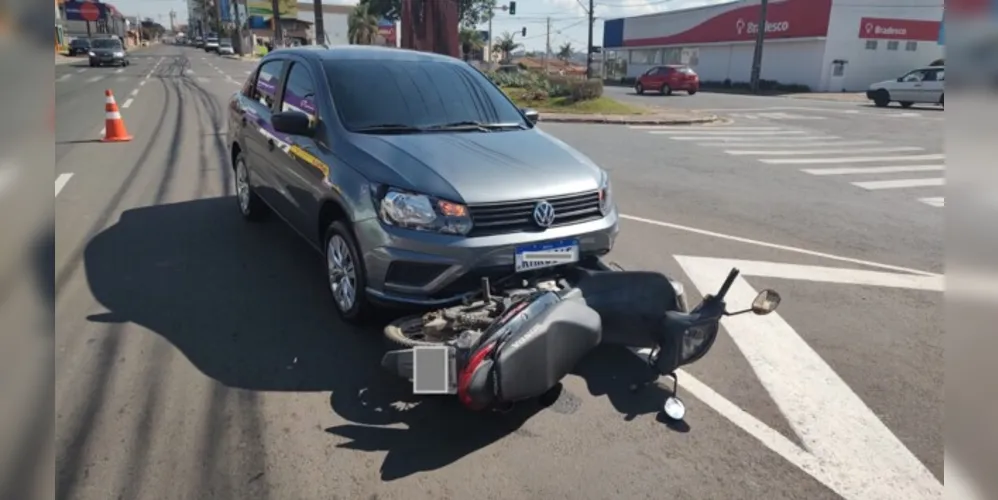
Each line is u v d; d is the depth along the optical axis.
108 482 2.63
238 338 3.93
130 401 3.21
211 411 3.16
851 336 4.31
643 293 3.65
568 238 3.77
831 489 2.79
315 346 3.87
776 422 3.28
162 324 4.08
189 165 9.19
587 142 13.85
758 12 43.50
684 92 36.69
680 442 3.09
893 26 40.19
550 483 2.76
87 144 10.76
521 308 3.17
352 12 58.84
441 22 20.70
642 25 57.22
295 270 5.11
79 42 46.00
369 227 3.68
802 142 14.70
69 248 5.48
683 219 7.36
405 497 2.64
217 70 34.94
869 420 3.32
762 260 5.92
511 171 3.81
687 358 3.47
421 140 4.11
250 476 2.72
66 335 3.88
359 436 3.03
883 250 6.34
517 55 103.25
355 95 4.50
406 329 3.49
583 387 3.56
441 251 3.49
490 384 2.94
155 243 5.67
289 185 4.84
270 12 81.81
